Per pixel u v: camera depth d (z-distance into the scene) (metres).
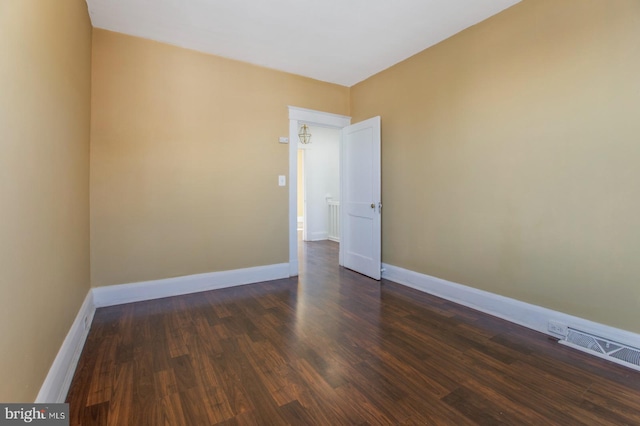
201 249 3.32
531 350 2.08
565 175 2.20
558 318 2.26
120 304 2.91
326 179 6.99
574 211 2.16
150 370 1.84
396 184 3.64
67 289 1.84
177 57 3.14
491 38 2.62
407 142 3.47
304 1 2.41
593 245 2.08
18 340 1.12
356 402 1.57
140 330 2.38
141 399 1.58
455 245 2.99
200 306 2.89
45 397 1.37
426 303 2.97
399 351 2.07
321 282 3.69
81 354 2.02
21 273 1.15
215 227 3.39
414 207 3.42
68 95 1.90
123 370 1.84
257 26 2.77
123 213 2.91
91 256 2.78
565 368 1.87
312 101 4.03
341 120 4.29
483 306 2.76
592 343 2.07
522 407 1.53
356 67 3.69
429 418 1.45
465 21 2.70
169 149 3.11
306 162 6.75
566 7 2.16
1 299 0.99
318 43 3.10
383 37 2.97
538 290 2.38
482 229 2.75
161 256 3.11
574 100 2.14
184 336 2.28
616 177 1.97
